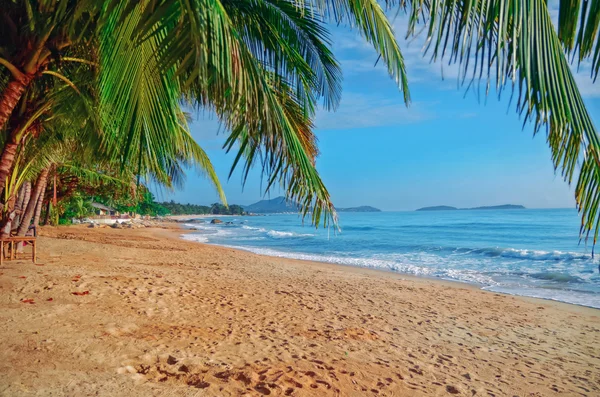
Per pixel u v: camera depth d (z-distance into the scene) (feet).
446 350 18.98
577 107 4.46
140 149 9.78
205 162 22.59
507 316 27.68
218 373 12.98
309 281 37.83
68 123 15.70
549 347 20.97
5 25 11.05
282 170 8.42
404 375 15.01
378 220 281.13
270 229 191.11
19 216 40.52
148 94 9.65
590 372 17.40
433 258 69.31
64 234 84.74
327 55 13.15
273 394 11.89
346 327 21.31
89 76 13.09
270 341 17.46
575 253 63.87
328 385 13.07
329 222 9.07
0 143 13.93
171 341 15.81
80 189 77.30
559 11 4.89
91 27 11.01
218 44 6.12
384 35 9.69
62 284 23.48
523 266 56.70
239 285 31.76
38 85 13.73
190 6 5.90
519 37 4.21
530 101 4.26
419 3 5.30
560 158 4.68
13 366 11.54
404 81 10.32
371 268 55.83
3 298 19.49
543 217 255.50
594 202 4.61
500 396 14.21
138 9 8.86
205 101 10.77
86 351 13.42
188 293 25.85
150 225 198.39
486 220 233.55
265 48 11.17
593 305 32.78
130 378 11.66
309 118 13.01
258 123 8.04
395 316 25.13
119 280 27.02
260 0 10.98
